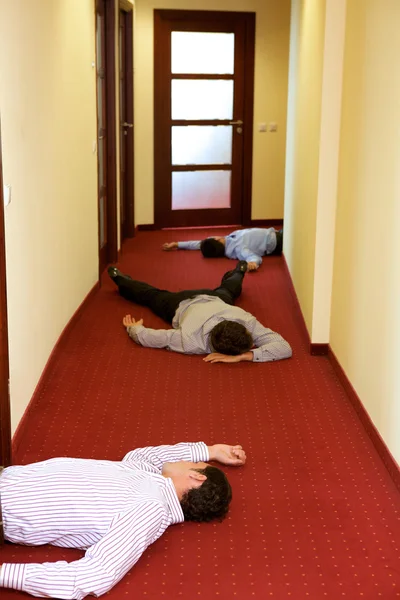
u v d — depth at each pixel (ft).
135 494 8.29
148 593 7.79
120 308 18.07
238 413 12.24
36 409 12.19
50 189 13.67
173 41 26.30
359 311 12.34
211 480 8.95
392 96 10.32
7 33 10.27
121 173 24.84
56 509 8.16
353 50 13.07
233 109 27.22
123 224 25.84
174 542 8.66
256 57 26.78
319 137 14.34
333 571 8.18
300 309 17.13
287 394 13.07
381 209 10.93
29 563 7.90
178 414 12.15
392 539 8.79
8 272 10.43
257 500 9.59
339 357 13.92
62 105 14.82
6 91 10.21
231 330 14.33
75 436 11.28
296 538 8.79
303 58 17.95
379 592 7.85
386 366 10.58
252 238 23.58
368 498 9.69
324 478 10.18
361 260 12.25
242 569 8.20
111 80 21.36
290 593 7.81
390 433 10.35
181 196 27.73
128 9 24.00
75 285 16.69
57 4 14.17
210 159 27.58
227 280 18.26
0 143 9.08
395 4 10.18
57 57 14.25
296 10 19.94
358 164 12.56
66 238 15.51
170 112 26.81
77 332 16.14
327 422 11.97
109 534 7.77
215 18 26.20
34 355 12.34
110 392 12.98
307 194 16.39
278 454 10.85
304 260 16.72
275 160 27.84
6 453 9.75
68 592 7.40
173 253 24.23
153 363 14.42
